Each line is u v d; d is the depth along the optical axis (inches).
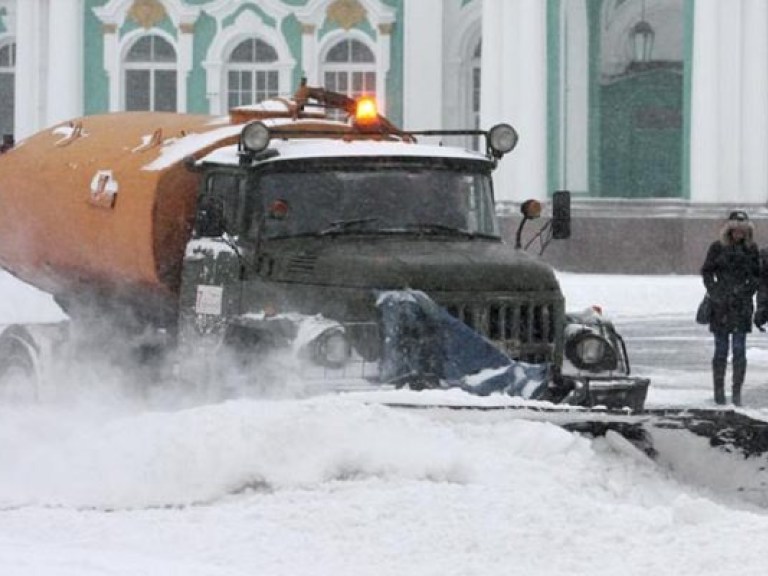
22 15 4781.0
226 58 4736.7
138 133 1610.5
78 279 1670.8
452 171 1441.9
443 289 1344.7
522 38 4133.9
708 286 1918.1
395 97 4699.8
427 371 1307.8
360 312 1336.1
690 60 4025.6
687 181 4037.9
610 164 4382.4
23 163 1722.4
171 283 1518.2
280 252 1390.3
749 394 2000.5
